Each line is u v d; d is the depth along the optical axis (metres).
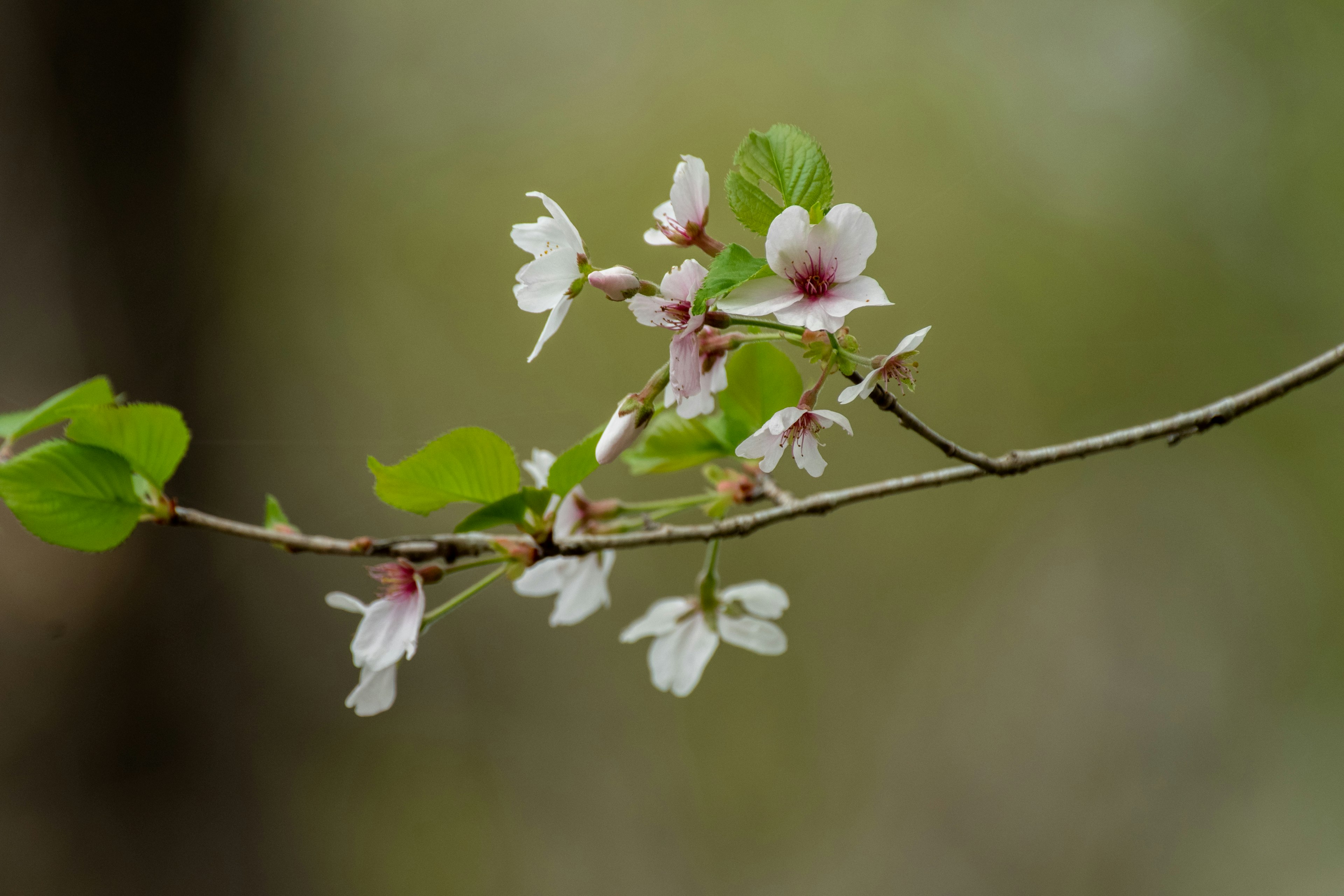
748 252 1.12
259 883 1.72
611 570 2.17
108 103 1.75
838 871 2.03
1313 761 2.01
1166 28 2.17
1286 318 2.12
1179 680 2.12
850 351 1.13
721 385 1.14
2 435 1.16
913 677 2.16
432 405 2.17
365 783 1.91
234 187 1.98
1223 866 1.97
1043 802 2.08
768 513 1.17
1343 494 2.08
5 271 1.68
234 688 1.75
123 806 1.63
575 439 2.17
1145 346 2.18
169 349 1.81
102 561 1.66
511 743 2.06
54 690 1.61
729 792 2.08
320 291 2.18
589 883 2.00
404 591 1.16
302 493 2.00
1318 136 2.06
